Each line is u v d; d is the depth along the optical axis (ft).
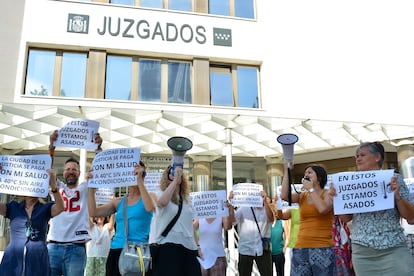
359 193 11.72
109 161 15.65
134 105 44.37
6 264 14.15
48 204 15.10
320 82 48.57
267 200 24.08
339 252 15.74
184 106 45.60
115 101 43.88
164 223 12.94
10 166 15.01
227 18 49.67
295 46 49.90
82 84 44.65
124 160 15.51
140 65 46.96
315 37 49.83
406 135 41.83
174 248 12.73
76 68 44.98
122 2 47.65
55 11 44.57
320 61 49.08
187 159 47.60
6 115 32.94
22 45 42.86
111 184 15.37
